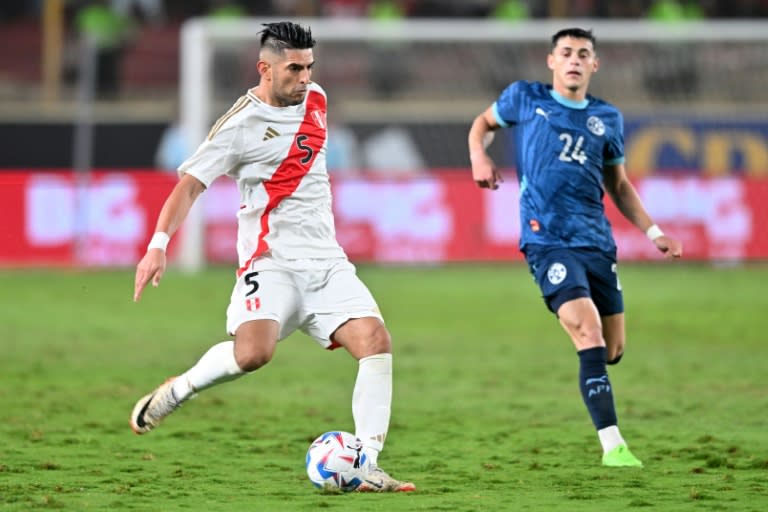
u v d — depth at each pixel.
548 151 25.31
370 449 21.02
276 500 20.06
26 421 29.56
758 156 78.25
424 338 48.47
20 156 76.06
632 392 35.12
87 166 75.94
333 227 22.14
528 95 25.92
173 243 78.38
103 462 24.11
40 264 75.19
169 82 106.69
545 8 100.38
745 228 76.19
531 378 38.28
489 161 26.08
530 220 25.52
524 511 19.08
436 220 75.75
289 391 35.59
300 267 21.52
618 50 83.31
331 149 77.38
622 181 26.30
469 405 32.81
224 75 82.44
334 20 103.75
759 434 27.73
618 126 25.81
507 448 26.14
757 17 99.44
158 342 46.59
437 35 80.81
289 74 21.09
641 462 24.19
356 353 21.36
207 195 76.44
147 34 107.94
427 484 21.83
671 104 82.06
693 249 76.00
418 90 86.81
